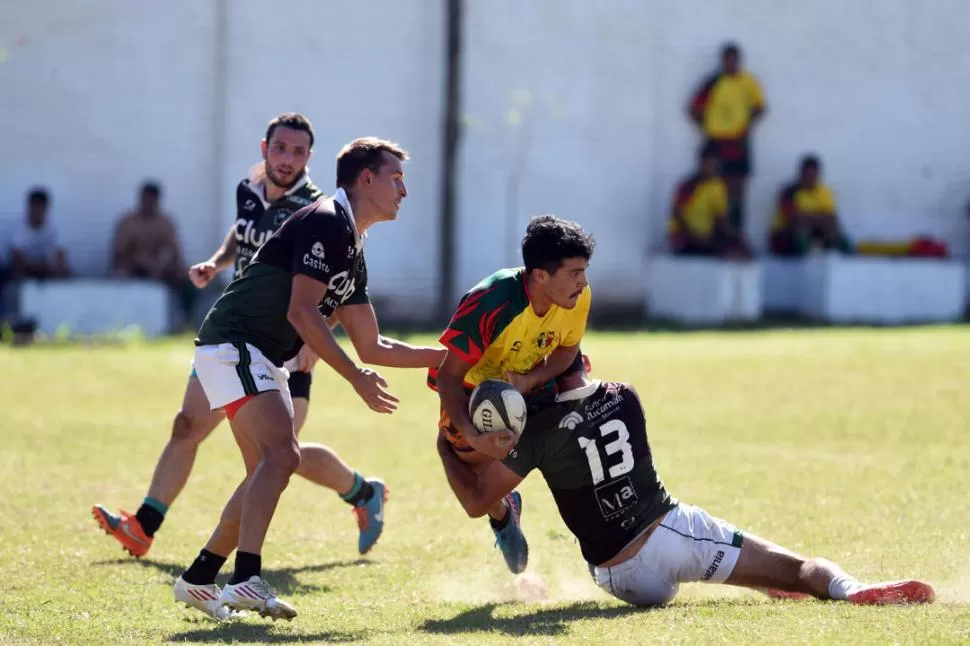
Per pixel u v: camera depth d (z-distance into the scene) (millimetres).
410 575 23219
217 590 19953
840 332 65812
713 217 76625
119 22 69125
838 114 83062
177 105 70125
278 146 25141
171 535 26328
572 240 19219
